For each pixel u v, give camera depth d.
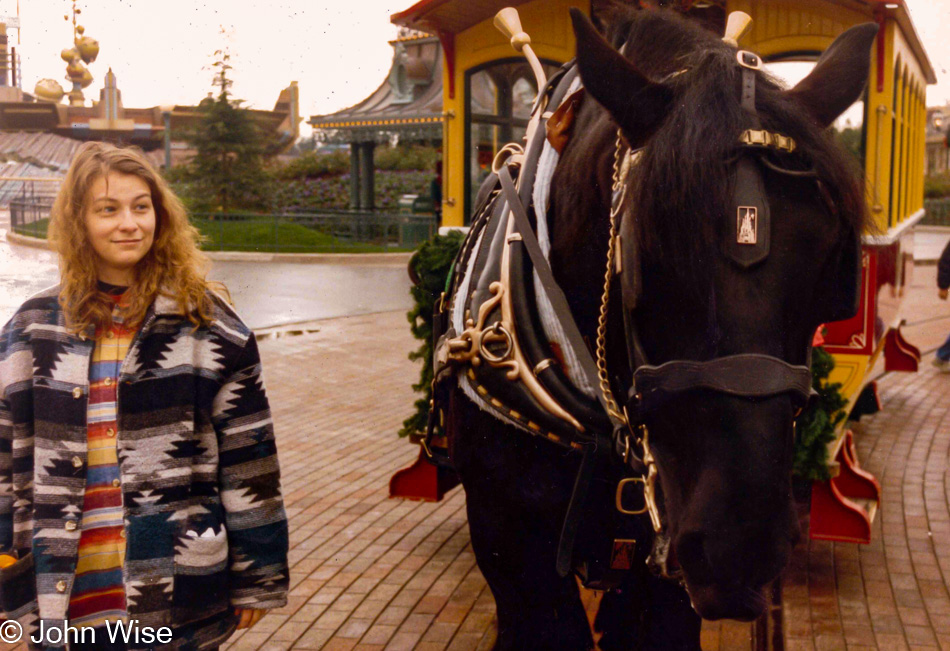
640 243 1.61
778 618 3.52
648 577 2.38
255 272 16.17
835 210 1.61
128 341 2.10
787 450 1.57
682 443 1.63
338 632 3.44
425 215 21.27
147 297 2.08
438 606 3.66
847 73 1.82
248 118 21.42
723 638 3.37
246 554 2.17
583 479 2.10
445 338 2.57
